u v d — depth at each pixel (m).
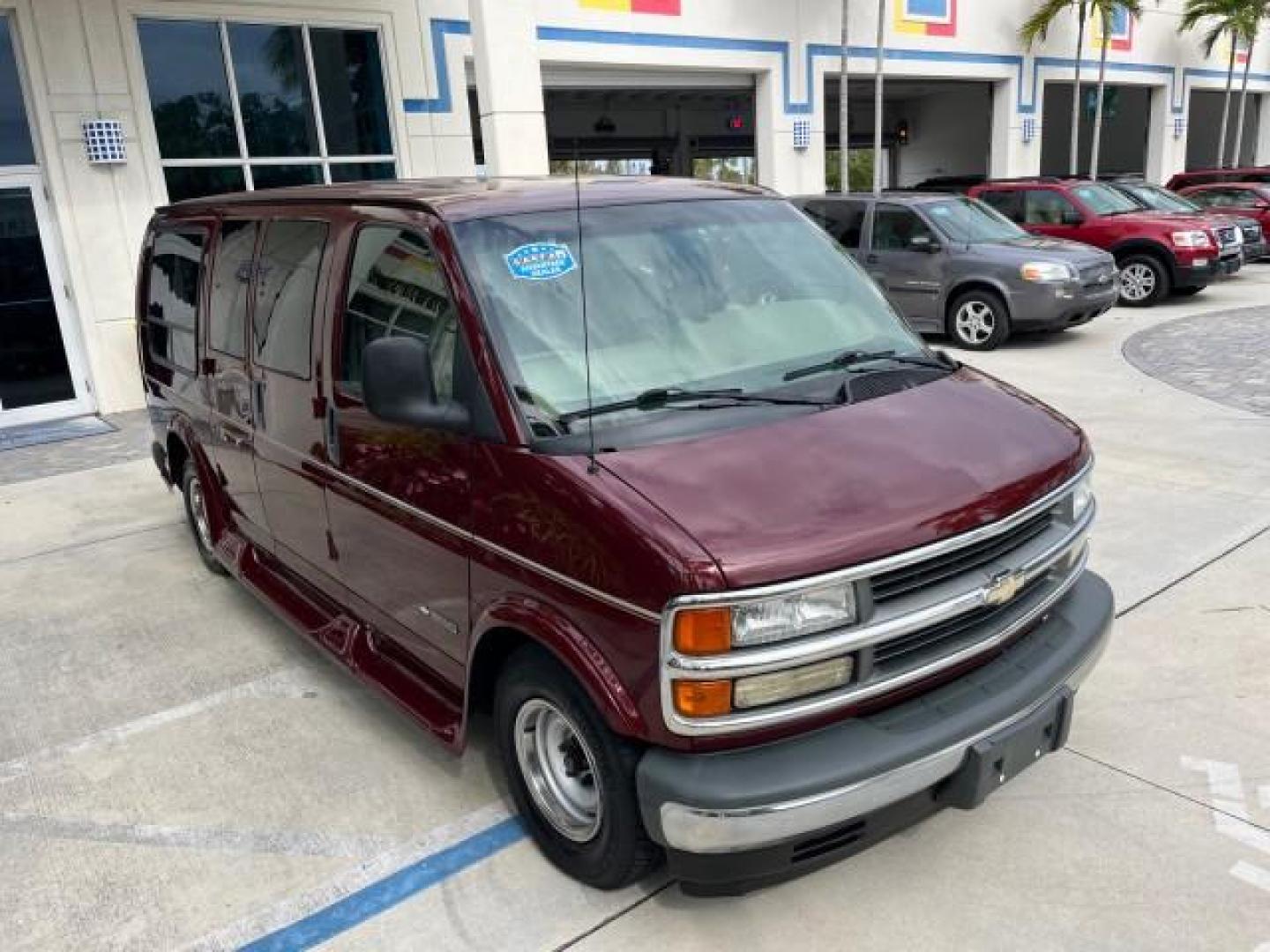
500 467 2.90
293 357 4.00
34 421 10.63
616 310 3.25
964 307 11.64
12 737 4.20
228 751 3.98
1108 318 13.57
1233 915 2.82
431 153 12.76
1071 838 3.17
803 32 17.17
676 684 2.46
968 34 20.33
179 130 10.95
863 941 2.79
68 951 2.94
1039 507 2.89
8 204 10.22
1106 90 30.02
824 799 2.45
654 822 2.56
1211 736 3.69
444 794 3.61
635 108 28.38
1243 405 8.33
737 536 2.47
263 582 4.84
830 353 3.47
